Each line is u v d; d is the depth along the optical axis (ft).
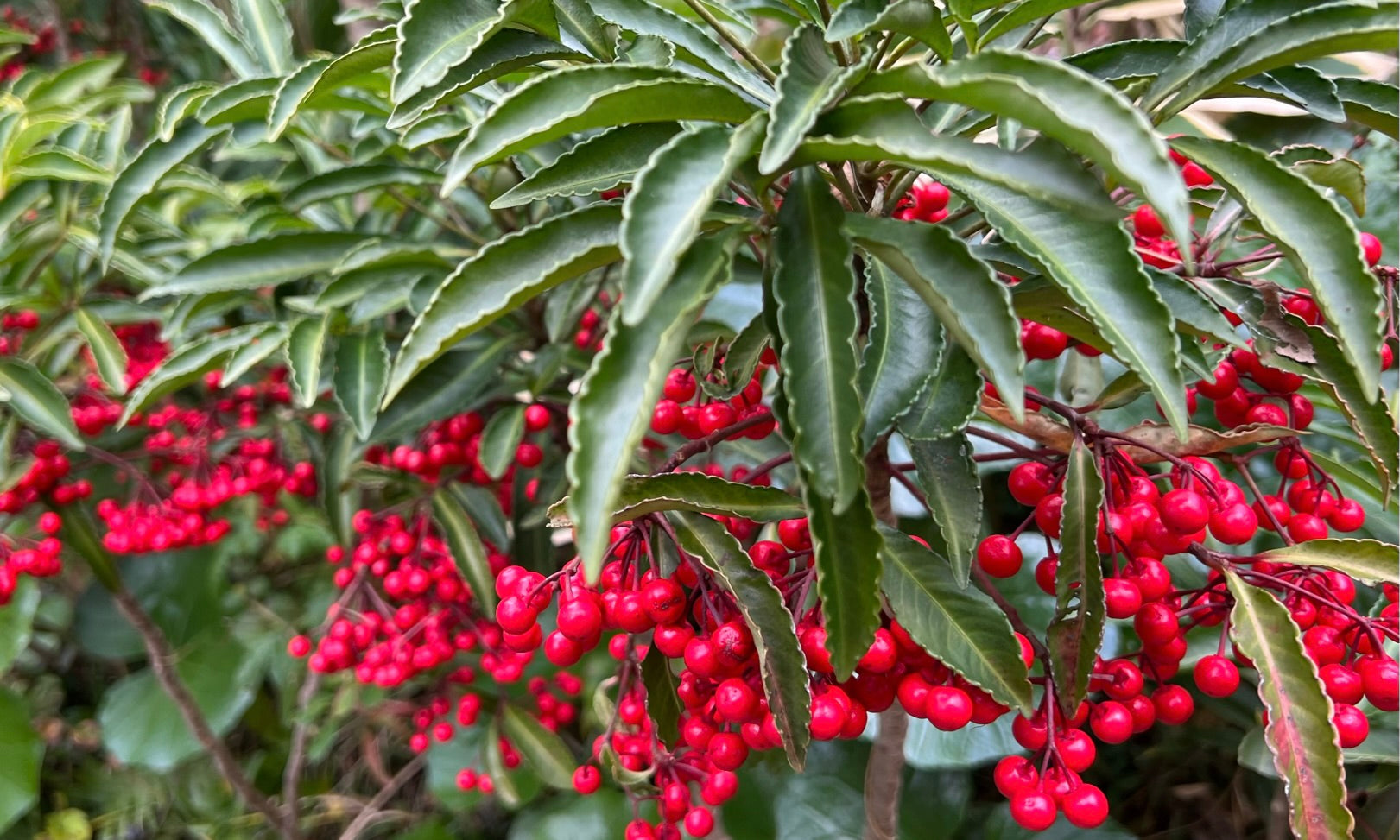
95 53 2.06
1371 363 0.46
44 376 1.01
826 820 1.13
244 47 0.93
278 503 1.61
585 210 0.51
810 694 0.54
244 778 1.40
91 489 1.22
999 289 0.45
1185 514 0.57
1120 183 0.43
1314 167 0.55
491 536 1.08
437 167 1.03
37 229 1.08
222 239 1.25
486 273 0.50
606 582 0.64
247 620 1.71
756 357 0.62
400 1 0.90
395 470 1.03
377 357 0.93
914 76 0.45
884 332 0.55
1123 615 0.58
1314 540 0.59
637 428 0.41
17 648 1.31
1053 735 0.58
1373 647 0.58
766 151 0.43
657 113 0.50
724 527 0.57
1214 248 0.67
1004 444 0.66
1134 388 0.66
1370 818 1.01
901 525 1.08
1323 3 0.51
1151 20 1.15
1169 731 1.25
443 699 1.19
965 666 0.56
